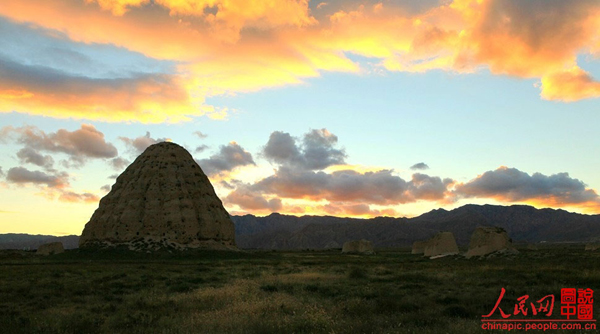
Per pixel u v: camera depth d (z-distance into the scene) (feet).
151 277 116.37
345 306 59.98
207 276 120.06
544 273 106.73
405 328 46.34
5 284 95.66
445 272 120.06
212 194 302.04
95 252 235.20
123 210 265.54
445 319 51.16
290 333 45.16
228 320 50.55
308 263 189.16
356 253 365.61
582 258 176.35
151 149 304.50
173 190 276.21
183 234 260.42
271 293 78.02
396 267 151.64
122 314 58.23
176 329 47.55
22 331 47.52
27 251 294.25
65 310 63.77
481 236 217.15
